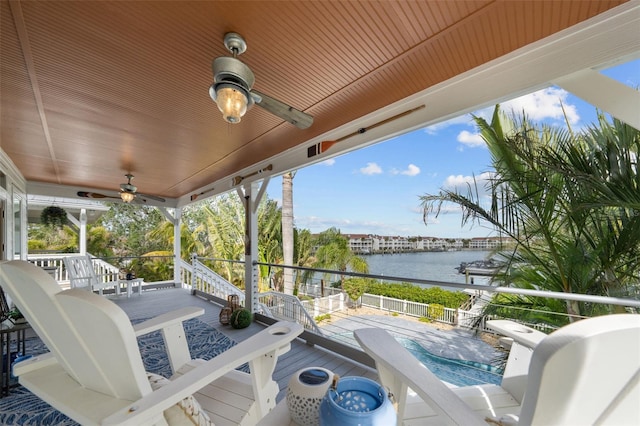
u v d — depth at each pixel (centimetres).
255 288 447
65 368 109
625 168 200
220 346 334
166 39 166
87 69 194
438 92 214
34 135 309
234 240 1095
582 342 54
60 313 89
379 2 140
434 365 354
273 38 165
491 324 145
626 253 226
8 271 95
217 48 173
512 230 284
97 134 307
